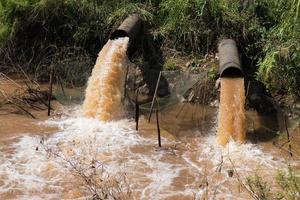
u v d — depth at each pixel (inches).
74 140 348.5
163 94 428.5
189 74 427.5
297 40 373.1
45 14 475.5
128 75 441.7
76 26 476.7
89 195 281.9
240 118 350.6
